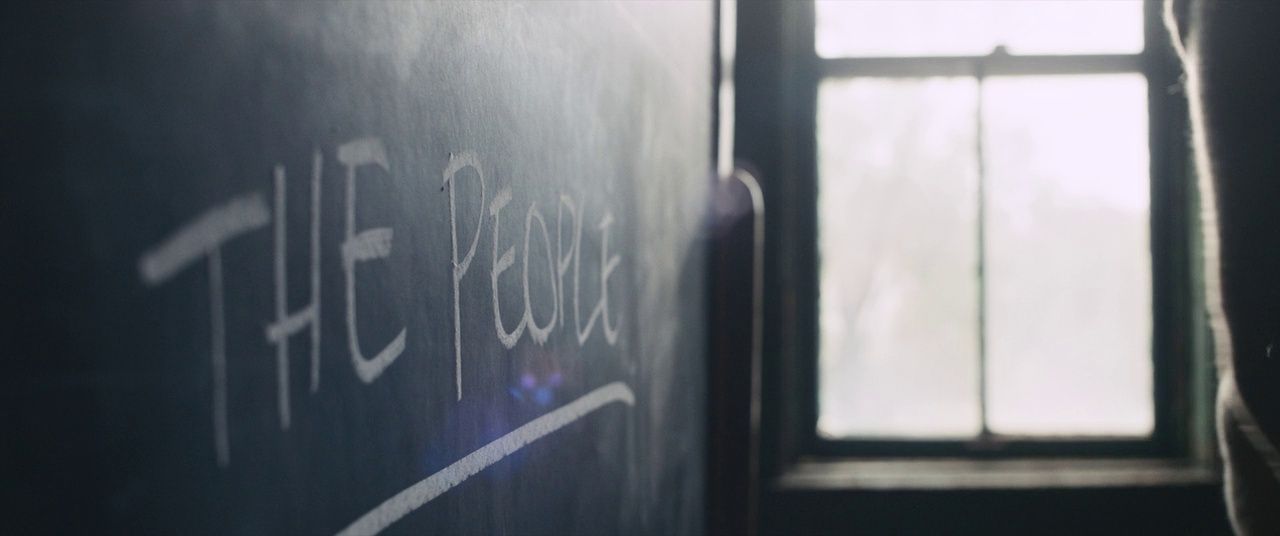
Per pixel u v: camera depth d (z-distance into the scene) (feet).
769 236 8.19
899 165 8.58
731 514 7.61
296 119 2.08
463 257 3.02
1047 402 8.47
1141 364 8.30
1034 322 8.49
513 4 3.49
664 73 6.23
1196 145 3.98
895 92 8.57
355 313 2.33
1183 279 8.11
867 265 8.57
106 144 1.55
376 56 2.44
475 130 3.12
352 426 2.32
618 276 5.16
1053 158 8.42
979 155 8.49
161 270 1.67
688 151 7.02
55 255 1.46
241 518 1.89
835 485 7.91
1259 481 3.84
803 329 8.55
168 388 1.68
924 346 8.59
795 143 8.49
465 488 3.04
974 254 8.53
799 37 8.57
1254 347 3.79
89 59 1.52
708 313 7.76
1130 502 7.73
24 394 1.41
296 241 2.08
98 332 1.53
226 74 1.84
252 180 1.92
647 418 5.85
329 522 2.22
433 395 2.78
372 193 2.41
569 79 4.25
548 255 3.96
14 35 1.40
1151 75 8.23
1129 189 8.29
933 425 8.55
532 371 3.75
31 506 1.42
